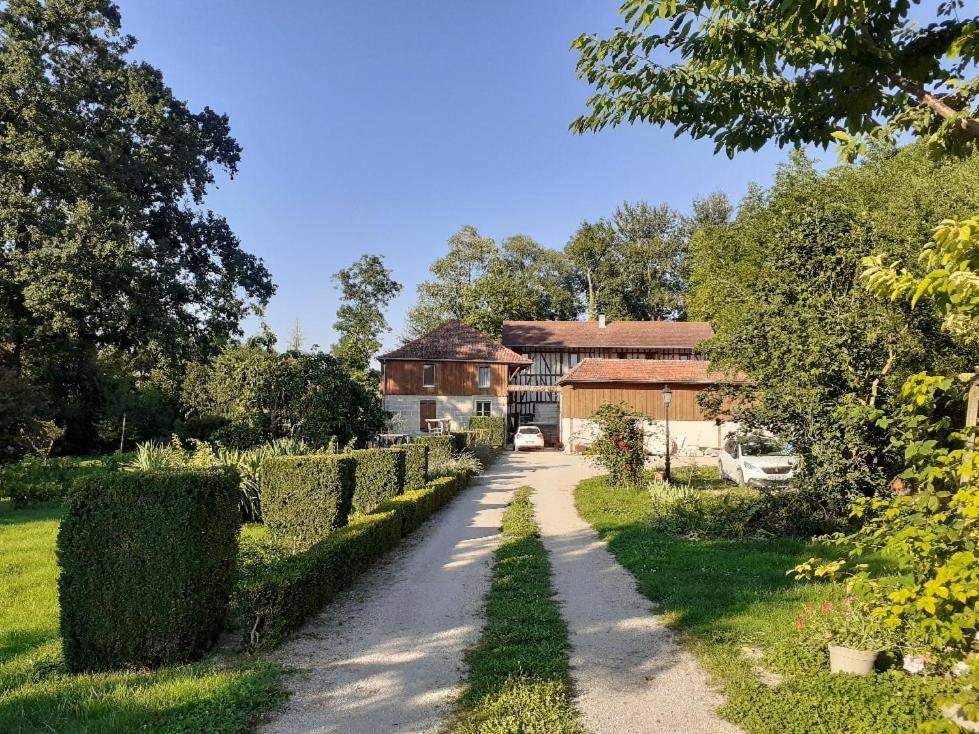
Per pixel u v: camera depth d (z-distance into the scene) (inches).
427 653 232.1
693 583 310.8
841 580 297.4
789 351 418.9
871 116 196.4
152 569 221.1
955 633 137.4
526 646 231.5
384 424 867.4
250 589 235.1
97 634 219.5
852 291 426.6
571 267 2805.1
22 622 276.8
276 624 242.4
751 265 833.5
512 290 2385.6
